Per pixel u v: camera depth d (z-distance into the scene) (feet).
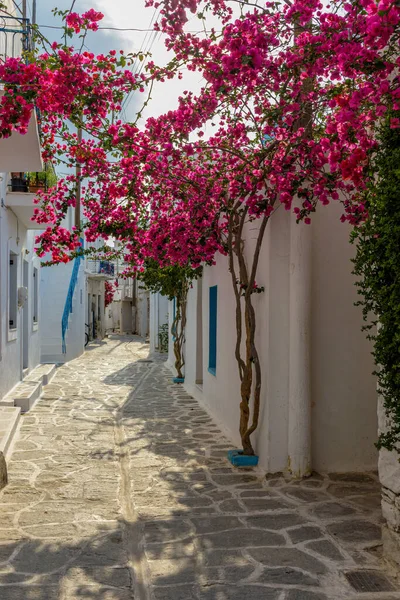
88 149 22.52
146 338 108.68
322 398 20.44
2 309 30.50
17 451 23.18
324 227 20.44
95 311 104.99
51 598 11.43
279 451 20.08
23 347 41.93
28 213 33.83
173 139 17.74
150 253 24.67
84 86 15.43
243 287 21.24
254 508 16.67
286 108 15.61
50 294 62.08
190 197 21.93
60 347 62.13
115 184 22.68
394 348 11.76
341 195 20.49
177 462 21.54
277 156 17.54
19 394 32.68
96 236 25.86
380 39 10.30
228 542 14.20
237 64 12.93
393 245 11.56
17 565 12.92
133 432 26.63
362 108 12.60
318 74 12.96
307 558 13.28
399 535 12.48
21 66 14.78
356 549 13.76
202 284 36.27
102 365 58.18
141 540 14.34
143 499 17.43
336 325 20.58
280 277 20.18
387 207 11.75
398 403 11.81
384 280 12.08
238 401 24.34
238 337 21.30
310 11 12.48
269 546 13.96
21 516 16.01
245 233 23.76
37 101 15.33
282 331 20.17
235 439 24.58
